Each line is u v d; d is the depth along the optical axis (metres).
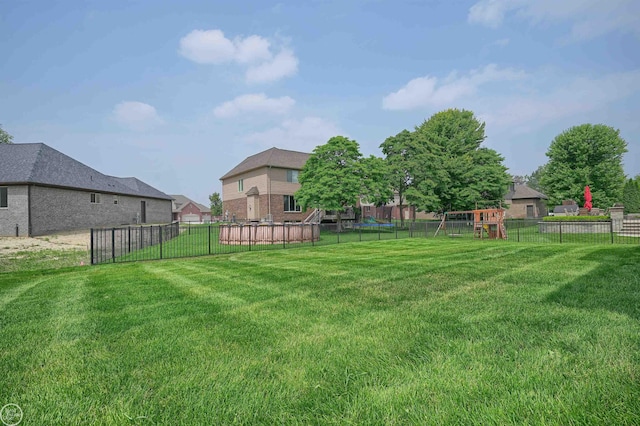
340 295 4.98
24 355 2.91
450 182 30.39
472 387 2.12
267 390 2.21
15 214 18.86
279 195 31.81
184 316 4.04
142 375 2.49
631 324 3.20
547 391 2.03
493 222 19.25
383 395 2.07
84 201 23.66
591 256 8.16
